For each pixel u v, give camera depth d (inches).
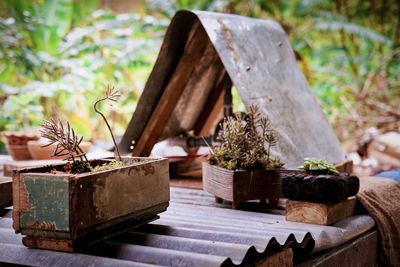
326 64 228.5
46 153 109.0
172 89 100.3
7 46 176.1
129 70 199.9
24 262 66.3
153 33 206.8
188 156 111.1
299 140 95.5
